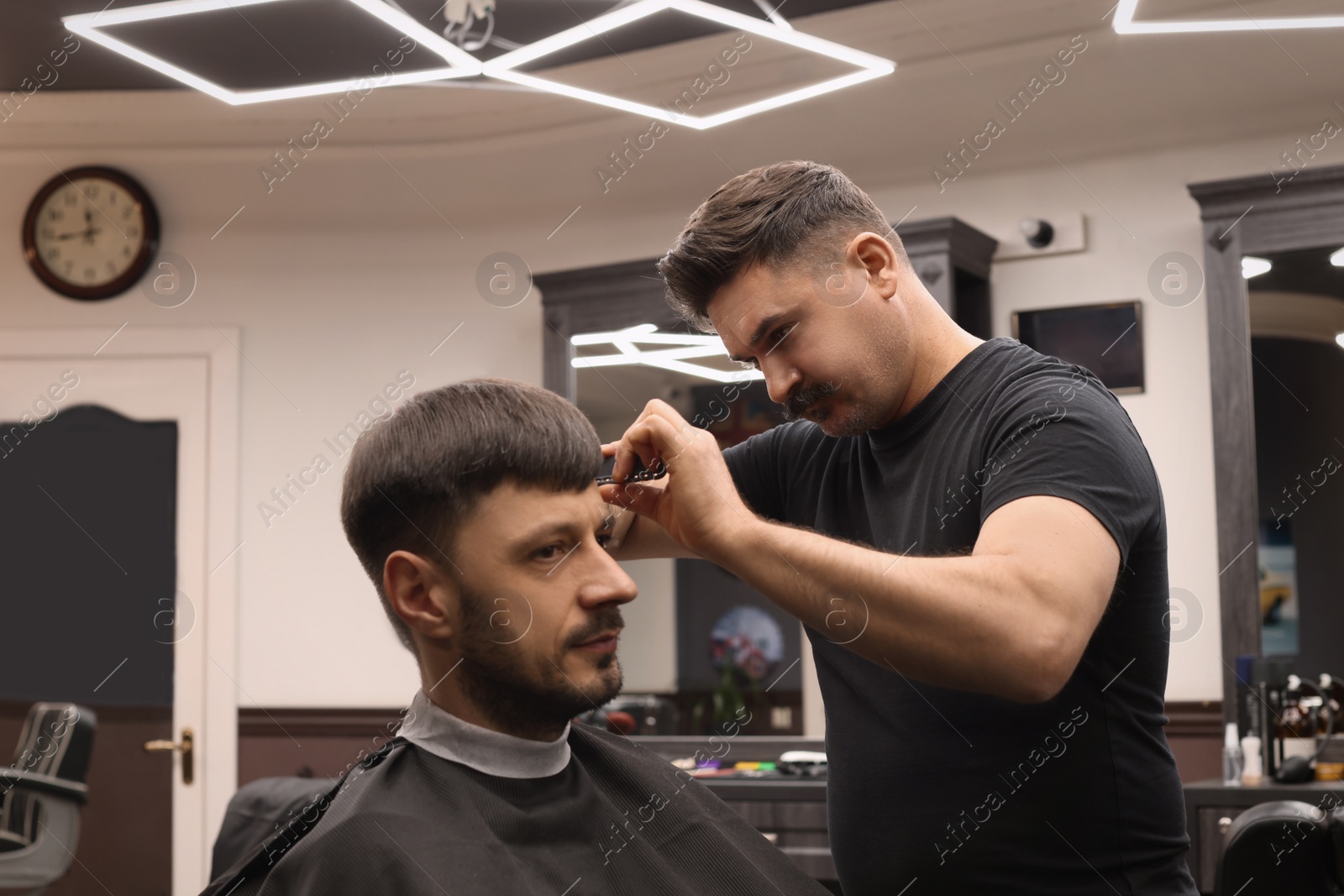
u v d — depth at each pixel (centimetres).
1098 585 98
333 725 390
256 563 400
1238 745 290
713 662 354
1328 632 288
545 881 105
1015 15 322
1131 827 113
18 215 416
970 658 96
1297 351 294
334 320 406
